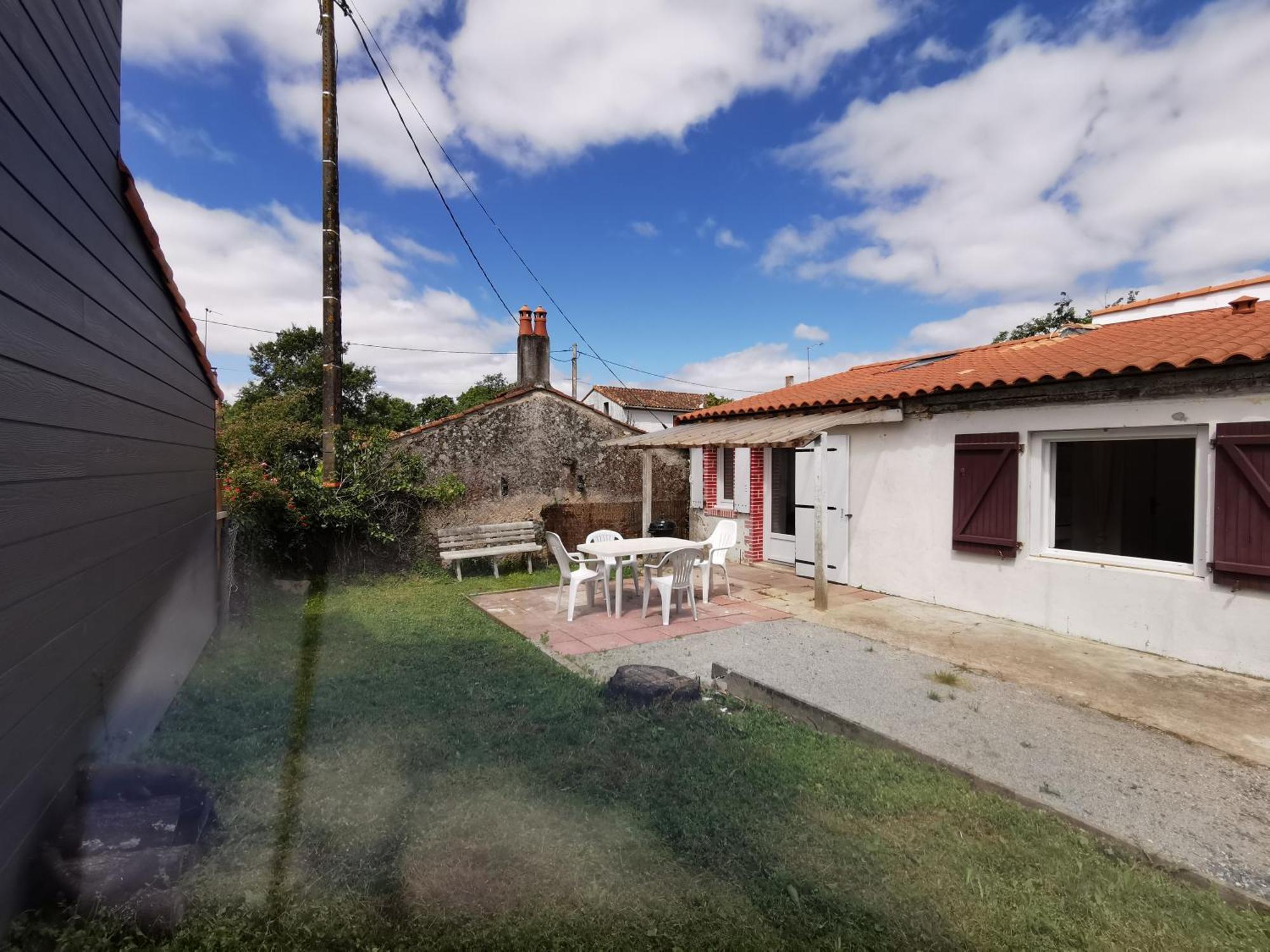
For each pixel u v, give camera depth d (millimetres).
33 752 2436
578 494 11656
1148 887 2662
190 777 3072
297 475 9273
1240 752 3914
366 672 5336
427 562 10109
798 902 2541
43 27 2613
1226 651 5277
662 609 7141
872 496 8492
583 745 3887
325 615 7469
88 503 3076
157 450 4477
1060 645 6051
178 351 5199
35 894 2396
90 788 2867
